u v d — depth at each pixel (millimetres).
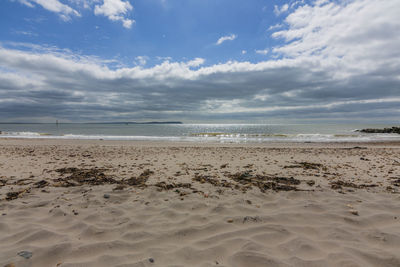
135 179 5570
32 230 2809
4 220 3102
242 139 25672
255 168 7012
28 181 5273
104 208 3621
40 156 9430
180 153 11078
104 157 9469
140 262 2197
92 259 2248
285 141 22641
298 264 2146
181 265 2158
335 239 2625
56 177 5715
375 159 8875
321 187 4812
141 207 3693
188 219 3223
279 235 2725
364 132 47062
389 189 4617
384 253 2307
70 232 2807
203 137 29781
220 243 2553
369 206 3660
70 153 10703
